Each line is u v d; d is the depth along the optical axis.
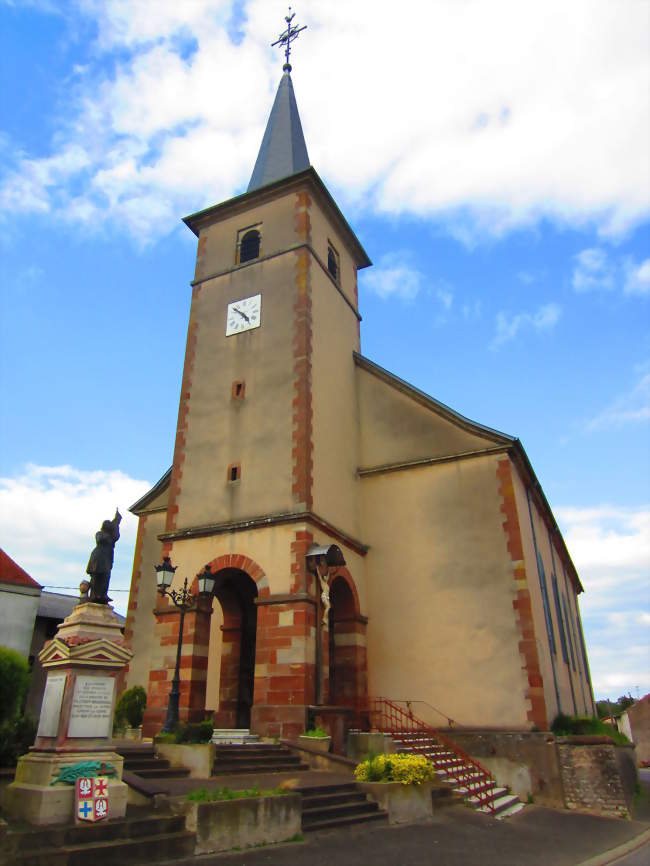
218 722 16.36
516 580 16.09
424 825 10.51
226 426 17.86
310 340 18.06
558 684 17.88
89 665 8.67
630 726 44.47
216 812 8.08
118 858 7.08
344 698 16.11
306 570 14.89
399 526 18.05
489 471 17.45
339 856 8.16
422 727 15.40
